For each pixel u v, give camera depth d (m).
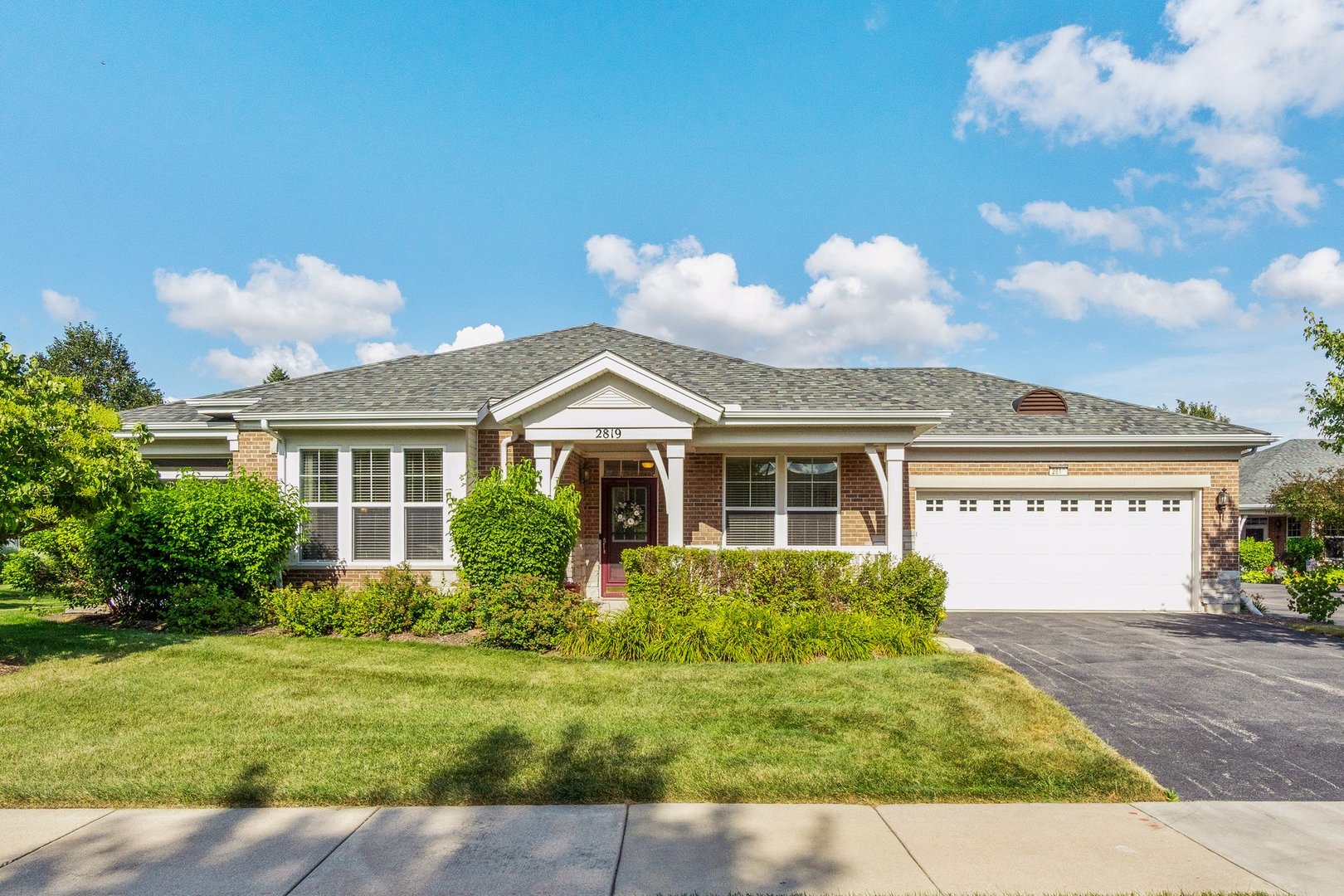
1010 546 15.81
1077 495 15.85
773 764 6.01
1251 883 4.25
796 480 15.09
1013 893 4.14
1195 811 5.32
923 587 11.48
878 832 4.90
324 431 13.25
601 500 15.72
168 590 11.87
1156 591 15.70
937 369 20.33
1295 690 8.55
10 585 16.88
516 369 15.72
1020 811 5.27
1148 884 4.23
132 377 51.31
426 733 6.69
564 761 6.05
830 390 14.75
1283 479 27.41
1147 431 15.69
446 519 13.09
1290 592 14.12
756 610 10.58
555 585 11.48
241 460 13.66
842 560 11.62
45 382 9.04
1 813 5.18
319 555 13.18
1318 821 5.16
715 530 15.09
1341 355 11.31
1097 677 9.14
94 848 4.64
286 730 6.77
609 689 8.17
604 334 18.34
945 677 8.69
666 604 11.24
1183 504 15.83
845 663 9.48
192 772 5.80
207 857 4.52
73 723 6.96
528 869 4.38
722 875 4.32
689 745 6.43
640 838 4.80
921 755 6.26
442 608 11.17
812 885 4.21
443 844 4.70
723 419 13.27
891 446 13.48
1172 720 7.44
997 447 15.78
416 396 13.84
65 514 9.77
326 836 4.80
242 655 9.56
